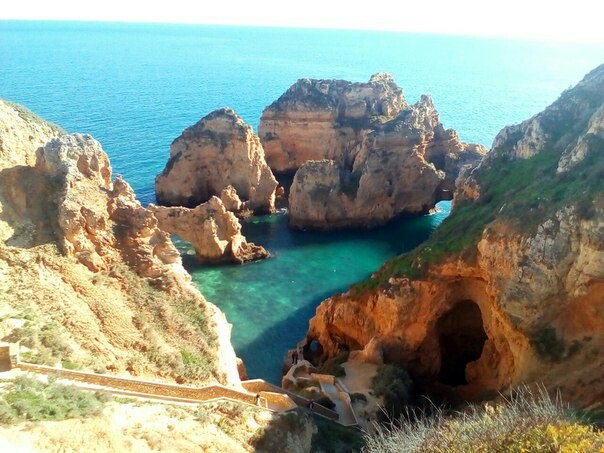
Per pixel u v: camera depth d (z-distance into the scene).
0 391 22.11
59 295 30.78
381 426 34.81
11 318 27.62
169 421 24.81
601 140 41.03
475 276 43.00
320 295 62.22
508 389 36.28
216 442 24.80
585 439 14.97
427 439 17.84
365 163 83.81
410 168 85.50
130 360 29.78
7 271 30.88
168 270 37.56
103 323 31.38
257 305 59.50
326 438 30.19
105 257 35.75
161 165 103.50
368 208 83.44
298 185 81.62
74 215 34.31
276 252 74.06
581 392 32.09
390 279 45.28
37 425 20.05
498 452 15.84
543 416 17.25
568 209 36.56
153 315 34.16
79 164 39.22
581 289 35.41
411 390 41.31
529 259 37.53
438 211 92.31
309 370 44.94
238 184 87.00
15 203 35.25
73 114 139.75
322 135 101.38
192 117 147.12
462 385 43.66
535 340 36.22
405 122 86.31
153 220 38.81
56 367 25.53
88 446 20.31
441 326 46.41
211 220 67.50
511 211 40.75
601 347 34.09
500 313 39.31
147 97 177.38
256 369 48.31
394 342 44.78
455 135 95.69
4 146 37.84
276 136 103.69
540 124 50.34
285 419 28.80
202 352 33.81
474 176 54.25
